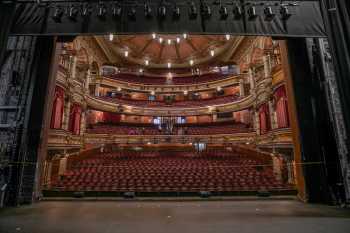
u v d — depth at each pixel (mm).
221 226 4203
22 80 6621
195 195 8617
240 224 4344
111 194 8484
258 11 4922
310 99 6816
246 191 8719
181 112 20047
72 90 11867
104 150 16000
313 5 4945
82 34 4766
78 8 4930
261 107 12945
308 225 4191
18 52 6852
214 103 19469
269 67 12023
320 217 4859
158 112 20172
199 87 21375
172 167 11383
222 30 4820
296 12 4895
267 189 8766
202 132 18188
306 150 6652
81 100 13562
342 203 6055
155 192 8578
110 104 18281
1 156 6117
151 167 11344
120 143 16828
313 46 7156
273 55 11828
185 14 4930
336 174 6250
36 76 6742
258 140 12500
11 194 6047
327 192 6270
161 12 4875
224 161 12914
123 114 19531
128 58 21312
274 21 4852
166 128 19688
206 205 6914
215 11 4945
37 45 6934
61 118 10203
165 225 4293
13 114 6410
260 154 12820
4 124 6332
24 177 6301
